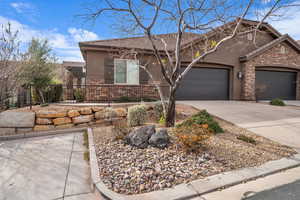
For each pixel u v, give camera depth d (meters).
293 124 5.89
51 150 4.23
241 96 12.06
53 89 8.84
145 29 4.73
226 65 11.82
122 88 9.65
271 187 2.54
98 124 6.50
